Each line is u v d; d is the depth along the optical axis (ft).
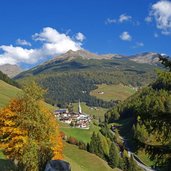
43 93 126.52
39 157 102.12
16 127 120.67
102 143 500.33
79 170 294.66
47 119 121.39
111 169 447.01
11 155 120.67
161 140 53.36
